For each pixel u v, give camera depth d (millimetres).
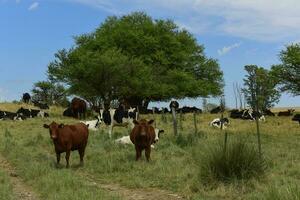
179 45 64125
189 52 65438
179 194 13383
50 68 53281
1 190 12531
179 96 60312
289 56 54562
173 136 25781
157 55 61281
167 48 63531
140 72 51344
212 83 66938
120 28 62562
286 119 47375
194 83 61156
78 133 18109
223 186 13203
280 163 17688
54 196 12234
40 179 14484
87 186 13766
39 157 19359
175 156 19531
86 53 52062
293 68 55344
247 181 13484
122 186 14688
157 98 61656
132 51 61344
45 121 37969
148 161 18156
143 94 54875
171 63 63281
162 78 59375
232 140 14945
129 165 17250
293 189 10828
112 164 17141
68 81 52719
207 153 14430
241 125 40438
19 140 24828
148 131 18172
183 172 15258
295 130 37906
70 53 53781
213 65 67812
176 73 59750
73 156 20062
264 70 43812
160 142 23344
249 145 14844
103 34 63031
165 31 65000
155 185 14469
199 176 13969
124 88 52594
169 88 58062
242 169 13711
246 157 13891
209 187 13422
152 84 54906
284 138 31422
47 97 72312
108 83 50312
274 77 53688
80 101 44219
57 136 17469
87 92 51812
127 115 26812
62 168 17281
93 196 12109
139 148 18422
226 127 36219
